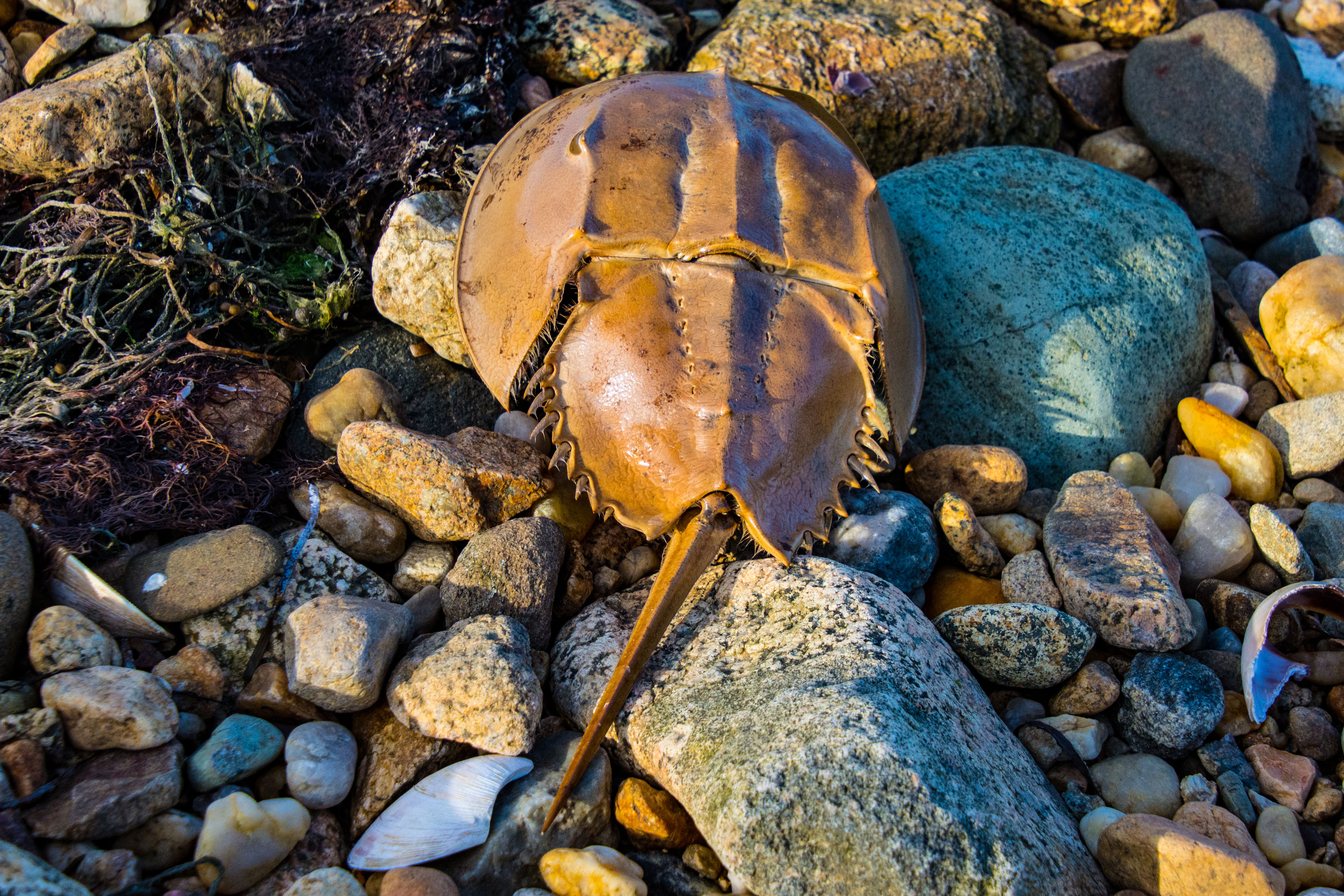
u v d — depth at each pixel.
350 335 0.77
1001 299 0.78
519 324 0.65
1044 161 0.85
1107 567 0.68
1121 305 0.79
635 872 0.57
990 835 0.55
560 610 0.67
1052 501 0.75
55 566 0.61
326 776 0.58
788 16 0.92
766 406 0.61
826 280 0.65
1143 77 0.99
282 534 0.67
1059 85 0.99
